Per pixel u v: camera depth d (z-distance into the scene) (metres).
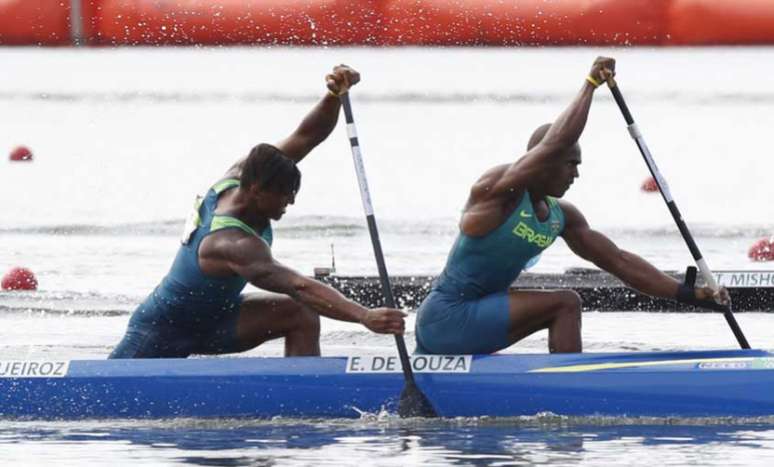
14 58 96.38
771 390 26.41
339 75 27.92
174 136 73.62
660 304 40.41
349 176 63.72
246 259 26.00
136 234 51.66
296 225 53.03
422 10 90.81
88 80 89.75
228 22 91.31
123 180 63.31
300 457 22.75
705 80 85.88
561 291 27.38
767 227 53.03
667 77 86.44
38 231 52.38
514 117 77.12
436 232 51.94
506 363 26.81
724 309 28.45
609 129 74.19
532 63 90.88
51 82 89.31
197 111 80.12
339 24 91.56
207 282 26.67
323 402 26.78
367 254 47.50
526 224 26.70
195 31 90.81
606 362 26.73
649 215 55.53
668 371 26.55
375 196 59.31
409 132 73.88
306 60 92.12
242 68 91.62
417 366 26.81
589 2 90.25
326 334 36.84
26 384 27.02
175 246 49.47
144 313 27.94
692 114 77.56
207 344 28.08
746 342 28.55
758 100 81.06
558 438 24.44
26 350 34.03
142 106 82.12
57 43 92.38
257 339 28.06
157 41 91.06
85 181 63.03
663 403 26.47
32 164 67.50
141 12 91.25
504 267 27.17
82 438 24.78
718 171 64.44
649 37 90.31
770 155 67.75
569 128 26.19
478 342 27.42
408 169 65.12
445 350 27.69
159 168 65.88
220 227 26.33
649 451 23.14
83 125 77.19
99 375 26.97
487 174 26.84
